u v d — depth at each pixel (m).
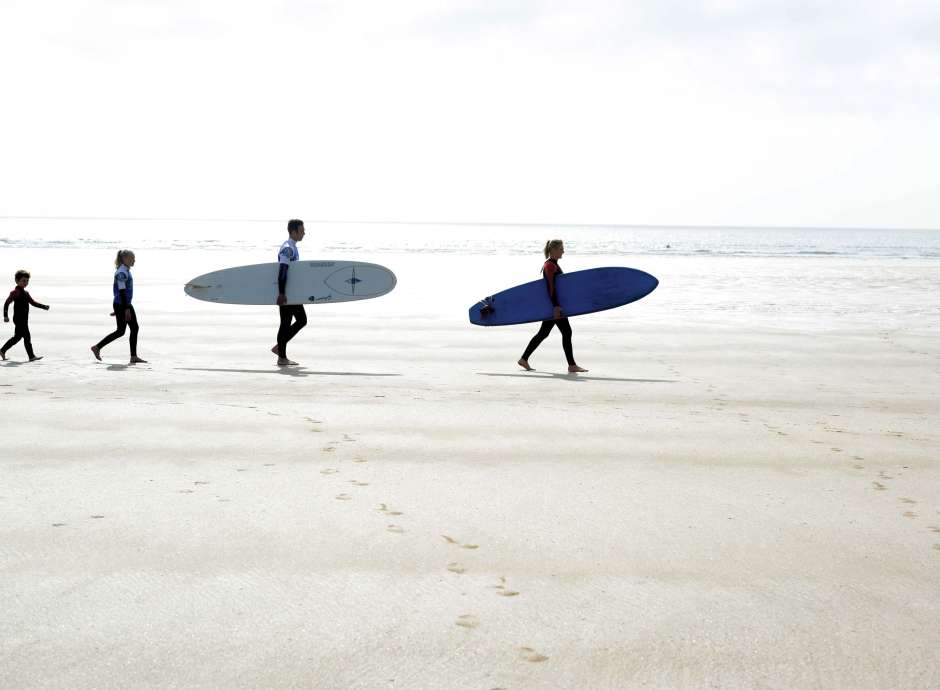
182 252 50.03
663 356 11.96
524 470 5.72
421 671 3.01
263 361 10.83
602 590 3.75
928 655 3.20
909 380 10.16
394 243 85.31
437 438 6.59
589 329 15.08
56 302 17.72
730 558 4.18
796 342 13.55
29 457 5.78
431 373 10.07
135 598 3.56
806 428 7.30
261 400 8.02
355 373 9.95
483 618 3.44
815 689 2.94
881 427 7.43
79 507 4.73
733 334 14.52
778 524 4.72
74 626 3.29
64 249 49.75
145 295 19.78
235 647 3.15
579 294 11.38
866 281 29.75
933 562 4.18
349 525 4.53
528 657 3.12
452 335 13.81
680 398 8.66
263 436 6.52
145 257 41.81
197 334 13.39
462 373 10.12
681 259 49.72
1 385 8.53
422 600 3.60
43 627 3.28
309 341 12.83
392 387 8.95
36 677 2.90
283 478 5.39
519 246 75.75
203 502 4.87
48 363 10.25
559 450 6.30
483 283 26.09
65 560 3.96
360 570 3.92
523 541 4.35
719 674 3.03
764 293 24.00
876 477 5.78
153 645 3.15
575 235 192.38
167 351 11.57
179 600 3.55
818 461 6.17
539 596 3.67
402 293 22.05
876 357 12.06
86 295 19.50
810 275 33.41
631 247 81.50
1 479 5.25
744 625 3.42
